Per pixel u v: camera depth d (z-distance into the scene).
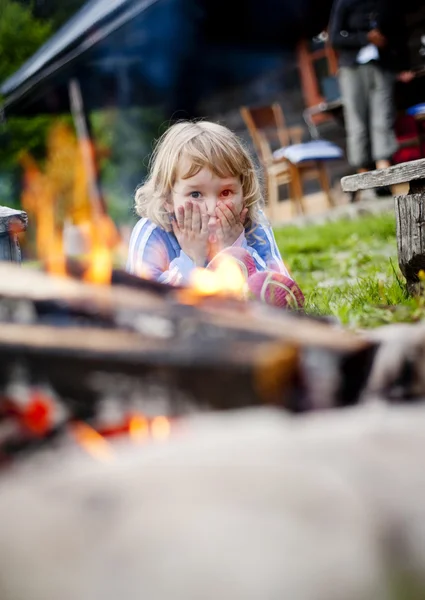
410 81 9.20
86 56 11.53
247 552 0.99
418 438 1.24
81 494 1.13
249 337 1.53
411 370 1.59
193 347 1.46
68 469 1.25
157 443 1.29
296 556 0.98
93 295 1.67
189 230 3.52
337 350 1.55
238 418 1.36
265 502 1.06
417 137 9.30
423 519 1.09
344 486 1.10
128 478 1.15
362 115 8.80
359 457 1.18
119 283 1.85
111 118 19.97
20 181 21.80
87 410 1.55
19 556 1.05
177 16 12.71
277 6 13.67
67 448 1.52
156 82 14.92
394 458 1.18
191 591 0.95
